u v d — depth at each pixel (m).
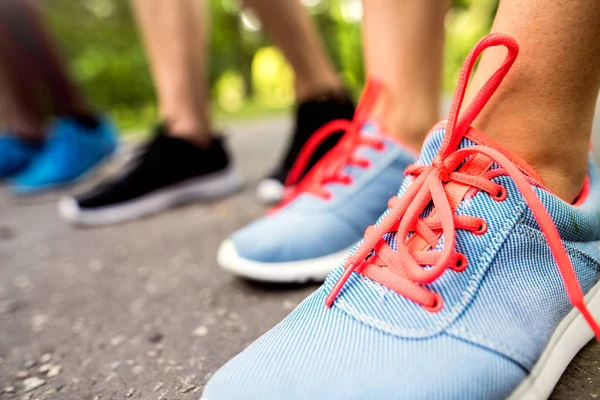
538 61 0.53
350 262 0.57
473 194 0.55
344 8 7.40
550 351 0.51
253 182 1.92
